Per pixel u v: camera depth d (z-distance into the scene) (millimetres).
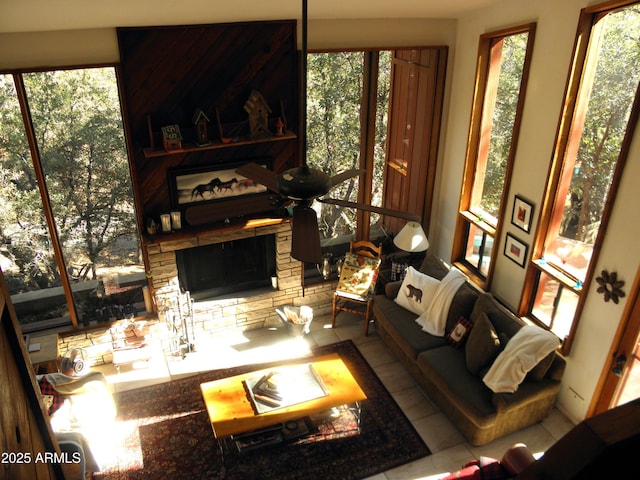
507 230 4938
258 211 5285
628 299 3727
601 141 3840
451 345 4820
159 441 4387
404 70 5371
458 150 5480
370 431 4473
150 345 5145
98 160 4598
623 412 744
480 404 4129
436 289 5066
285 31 4723
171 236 4891
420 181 5918
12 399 1169
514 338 4242
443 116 5586
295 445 4332
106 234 4891
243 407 4145
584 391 4324
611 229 3791
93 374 4301
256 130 4836
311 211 2756
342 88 5250
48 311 4961
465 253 5793
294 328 5484
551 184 4277
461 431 4426
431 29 5168
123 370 5164
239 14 4195
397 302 5367
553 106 4133
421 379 4855
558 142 4102
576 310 4223
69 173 4535
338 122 5387
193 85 4629
